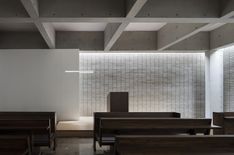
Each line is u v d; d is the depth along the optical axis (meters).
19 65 9.84
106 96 11.12
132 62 11.20
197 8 5.42
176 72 11.28
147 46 10.29
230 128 7.70
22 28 9.59
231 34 8.41
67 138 8.46
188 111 11.29
